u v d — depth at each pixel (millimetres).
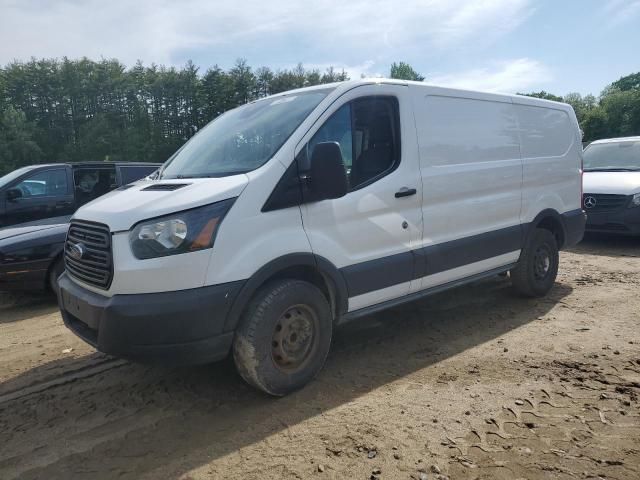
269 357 3459
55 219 7164
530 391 3604
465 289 6375
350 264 3889
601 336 4637
